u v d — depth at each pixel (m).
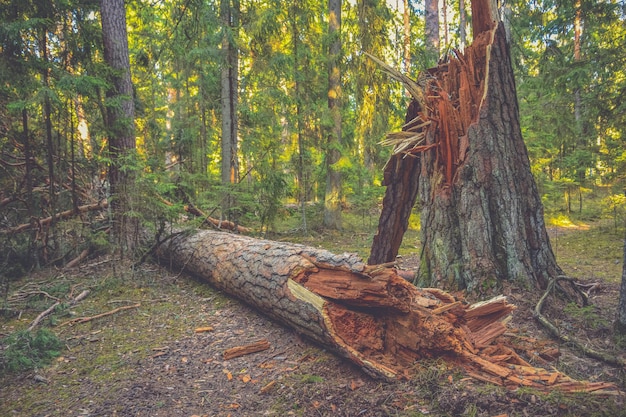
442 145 4.88
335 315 3.30
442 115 4.84
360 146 14.15
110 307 5.11
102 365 3.53
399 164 5.66
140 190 6.33
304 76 11.57
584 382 2.62
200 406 2.81
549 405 2.39
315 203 13.59
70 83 6.05
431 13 13.03
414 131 5.54
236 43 9.77
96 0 7.56
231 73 10.50
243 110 10.70
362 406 2.63
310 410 2.65
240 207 8.88
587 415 2.30
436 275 4.74
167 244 7.00
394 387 2.80
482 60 4.77
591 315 3.90
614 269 6.64
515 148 4.70
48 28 6.45
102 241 6.51
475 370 2.83
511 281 4.34
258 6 10.47
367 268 3.31
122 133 7.43
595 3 9.66
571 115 12.11
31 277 6.41
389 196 5.88
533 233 4.56
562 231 11.78
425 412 2.50
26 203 7.34
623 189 9.88
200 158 12.33
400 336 3.16
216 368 3.41
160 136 11.38
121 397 2.96
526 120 13.56
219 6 10.13
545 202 14.26
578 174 13.27
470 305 3.42
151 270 6.79
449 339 2.91
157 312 4.94
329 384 2.94
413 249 9.74
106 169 8.05
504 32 4.81
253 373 3.28
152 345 3.95
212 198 9.36
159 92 16.38
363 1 11.72
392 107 12.54
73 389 3.11
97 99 7.04
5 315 4.77
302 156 11.46
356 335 3.27
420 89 5.22
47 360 3.61
